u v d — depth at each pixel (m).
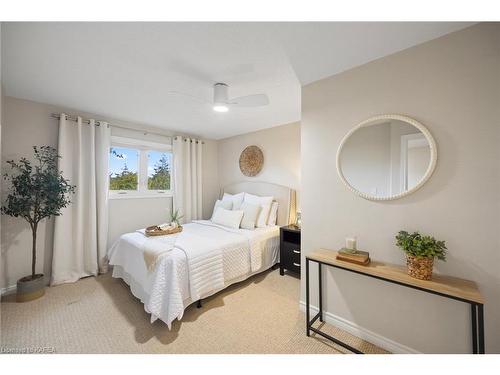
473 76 1.24
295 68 1.73
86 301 2.21
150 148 3.68
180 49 1.56
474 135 1.24
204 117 3.17
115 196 3.24
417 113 1.41
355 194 1.69
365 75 1.64
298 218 3.24
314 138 1.93
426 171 1.37
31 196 2.27
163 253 1.96
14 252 2.41
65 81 2.04
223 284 2.21
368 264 1.50
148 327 1.80
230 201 3.77
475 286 1.18
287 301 2.22
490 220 1.20
